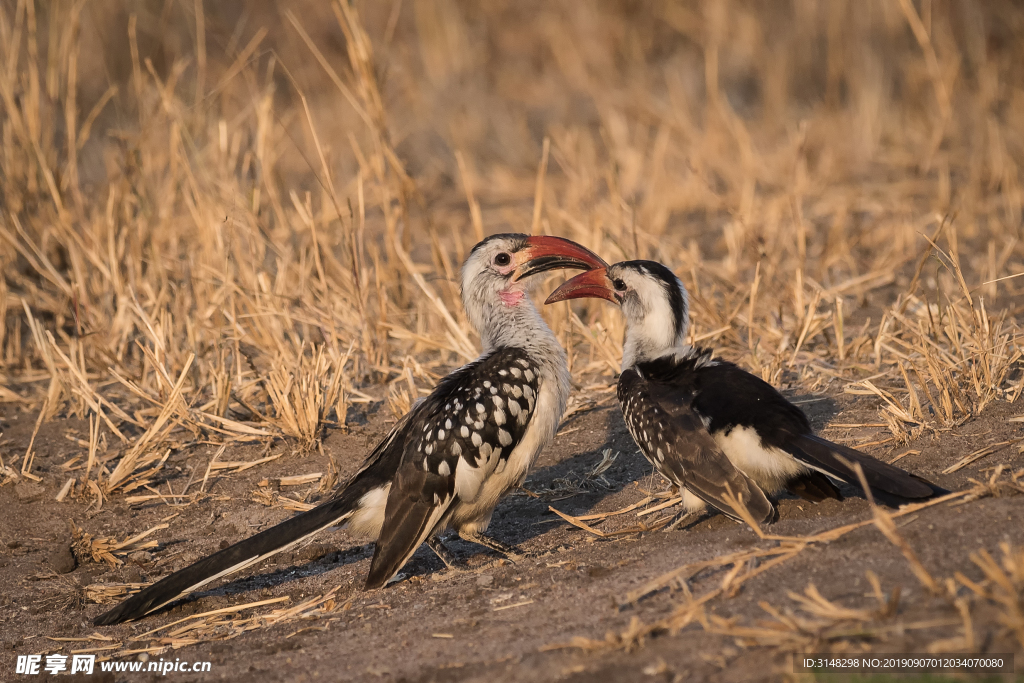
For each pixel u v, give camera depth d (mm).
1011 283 20109
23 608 12984
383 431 16891
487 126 35188
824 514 11578
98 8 33438
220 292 19766
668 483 14164
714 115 31500
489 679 9172
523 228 25812
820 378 16609
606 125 32812
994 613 8391
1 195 22484
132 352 20281
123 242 21250
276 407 16750
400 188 21266
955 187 26469
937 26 33000
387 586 12617
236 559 11836
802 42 36625
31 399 18734
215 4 37031
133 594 13070
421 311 20641
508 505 14578
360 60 20891
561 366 13484
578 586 11102
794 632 8625
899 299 19234
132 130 27719
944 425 13750
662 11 38562
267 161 23469
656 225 25328
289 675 10297
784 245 23109
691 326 18875
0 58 22641
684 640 9016
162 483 15789
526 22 39312
